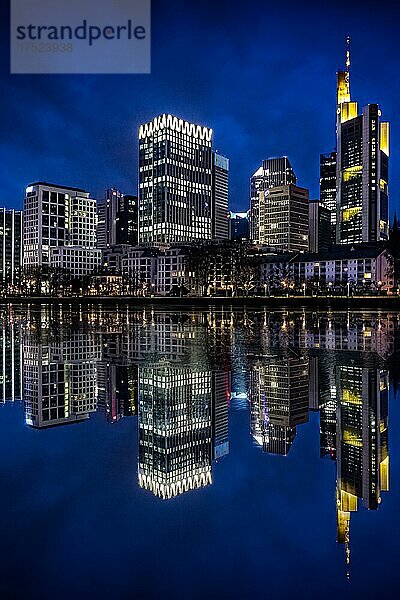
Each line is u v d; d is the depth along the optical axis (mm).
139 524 8891
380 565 7562
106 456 12562
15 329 53250
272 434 14461
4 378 23297
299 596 6754
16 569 7383
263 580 7125
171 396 19297
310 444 13555
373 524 8938
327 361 27891
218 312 96062
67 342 38688
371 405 17703
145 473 11375
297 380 22297
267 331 49156
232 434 14461
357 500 9930
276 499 10016
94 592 6809
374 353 31297
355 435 14336
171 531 8570
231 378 22859
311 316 80000
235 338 41500
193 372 24547
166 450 13062
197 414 16656
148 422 15758
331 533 8570
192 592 6852
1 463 11984
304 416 16375
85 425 15430
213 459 12398
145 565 7535
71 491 10312
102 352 32188
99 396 19422
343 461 12211
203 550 7957
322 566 7531
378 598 6750
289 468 11766
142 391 20234
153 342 38406
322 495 10156
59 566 7445
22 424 15578
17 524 8820
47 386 21453
